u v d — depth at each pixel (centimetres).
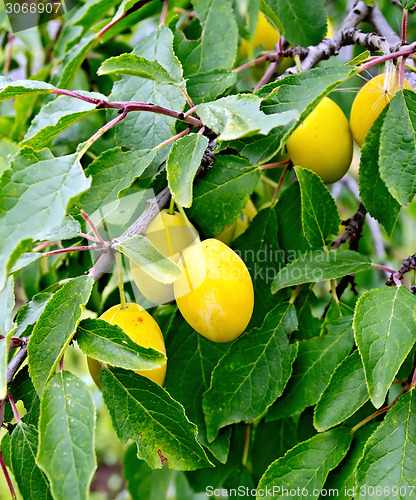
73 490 36
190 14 53
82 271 54
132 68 40
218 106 40
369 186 44
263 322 45
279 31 48
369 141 43
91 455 36
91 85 58
